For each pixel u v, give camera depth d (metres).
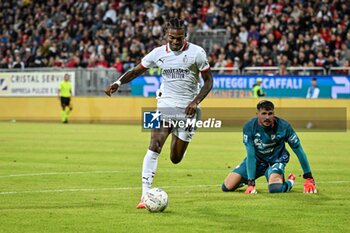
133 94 42.16
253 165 13.49
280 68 40.19
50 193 13.61
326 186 14.84
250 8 45.84
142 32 46.16
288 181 13.90
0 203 12.25
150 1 49.16
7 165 19.17
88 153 23.17
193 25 46.25
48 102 44.28
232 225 10.20
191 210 11.51
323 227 10.05
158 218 10.75
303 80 39.00
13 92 45.31
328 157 22.09
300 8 44.12
